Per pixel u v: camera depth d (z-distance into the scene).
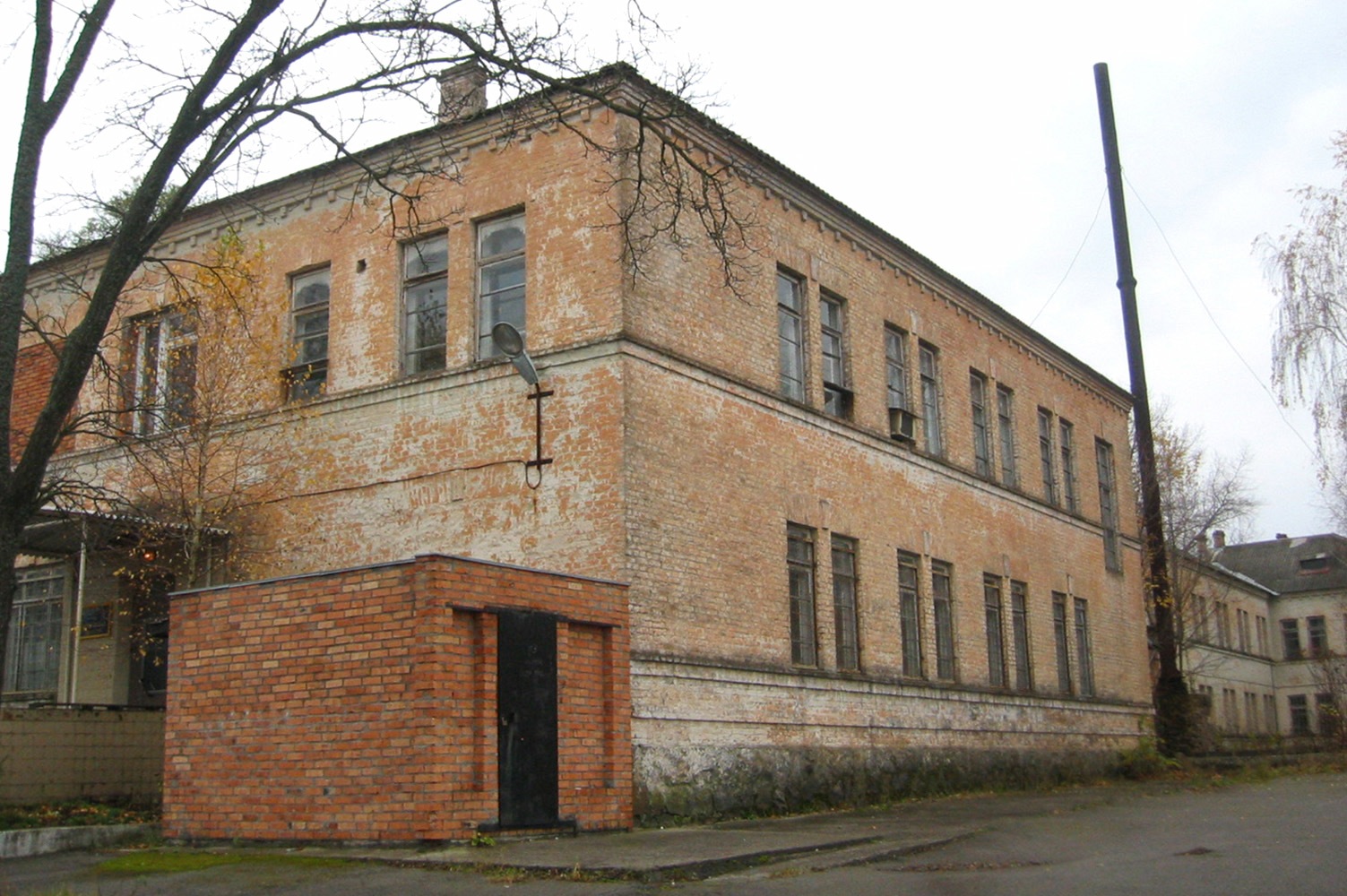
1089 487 29.56
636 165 15.97
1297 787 21.55
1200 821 14.55
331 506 17.36
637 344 15.64
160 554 17.94
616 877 9.77
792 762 17.11
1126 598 30.45
